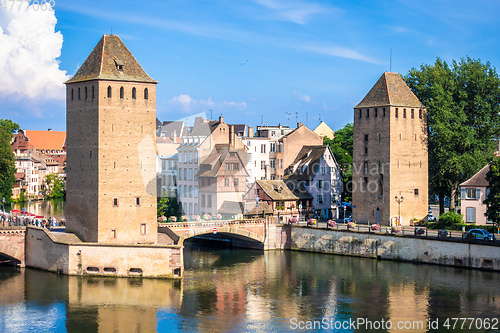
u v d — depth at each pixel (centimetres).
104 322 7644
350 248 11638
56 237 10025
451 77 13388
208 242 13575
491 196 10119
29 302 8331
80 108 10144
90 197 9956
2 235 10181
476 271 9950
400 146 12419
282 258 11544
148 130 10269
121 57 10181
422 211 12775
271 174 15812
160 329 7431
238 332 7331
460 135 12581
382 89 12600
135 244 9538
